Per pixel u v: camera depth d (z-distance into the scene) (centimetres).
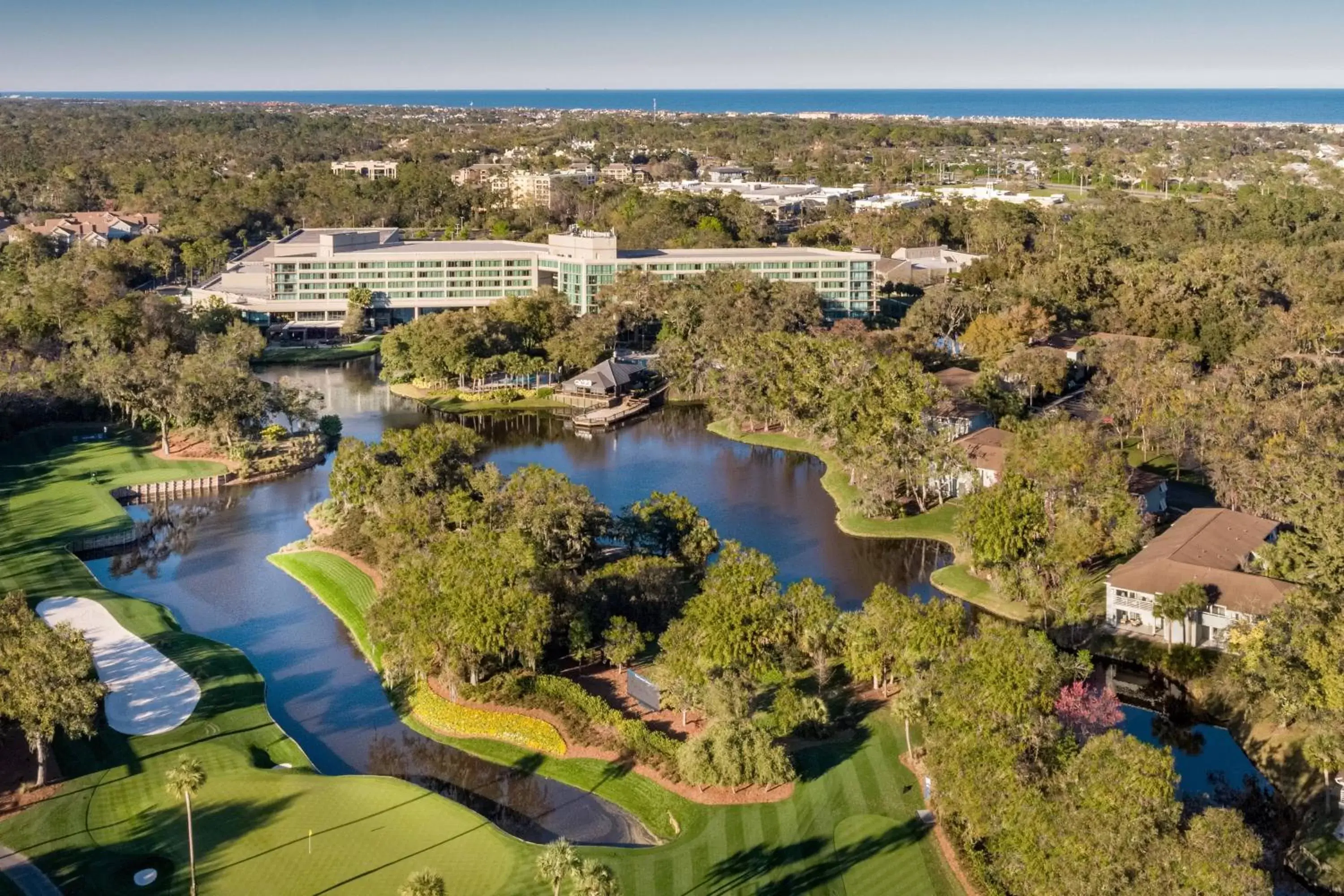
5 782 10975
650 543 16462
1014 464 17688
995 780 9419
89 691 11050
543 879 9031
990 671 10412
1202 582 14062
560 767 11606
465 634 12406
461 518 16388
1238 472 17650
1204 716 12888
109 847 9994
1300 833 10469
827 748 11650
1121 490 16512
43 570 16650
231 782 11081
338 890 9431
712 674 12244
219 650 14188
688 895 9450
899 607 12519
